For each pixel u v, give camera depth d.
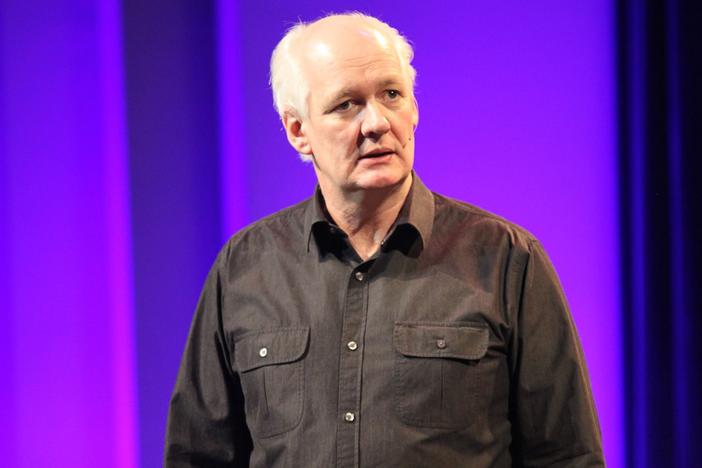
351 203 5.34
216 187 8.34
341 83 5.02
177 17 8.26
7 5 8.12
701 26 8.34
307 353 5.29
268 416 5.34
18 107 8.16
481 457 5.07
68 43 8.17
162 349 8.33
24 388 8.22
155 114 8.24
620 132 8.47
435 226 5.50
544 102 8.41
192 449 5.86
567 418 5.21
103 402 8.30
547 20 8.40
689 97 8.40
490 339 5.13
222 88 8.30
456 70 8.35
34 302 8.22
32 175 8.18
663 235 8.55
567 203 8.47
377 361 5.12
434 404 5.02
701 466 8.55
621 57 8.45
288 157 8.36
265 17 8.30
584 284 8.55
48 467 8.25
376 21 5.37
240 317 5.62
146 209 8.24
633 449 8.71
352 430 5.05
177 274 8.32
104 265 8.25
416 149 8.36
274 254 5.72
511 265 5.29
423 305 5.20
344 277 5.40
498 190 8.41
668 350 8.62
